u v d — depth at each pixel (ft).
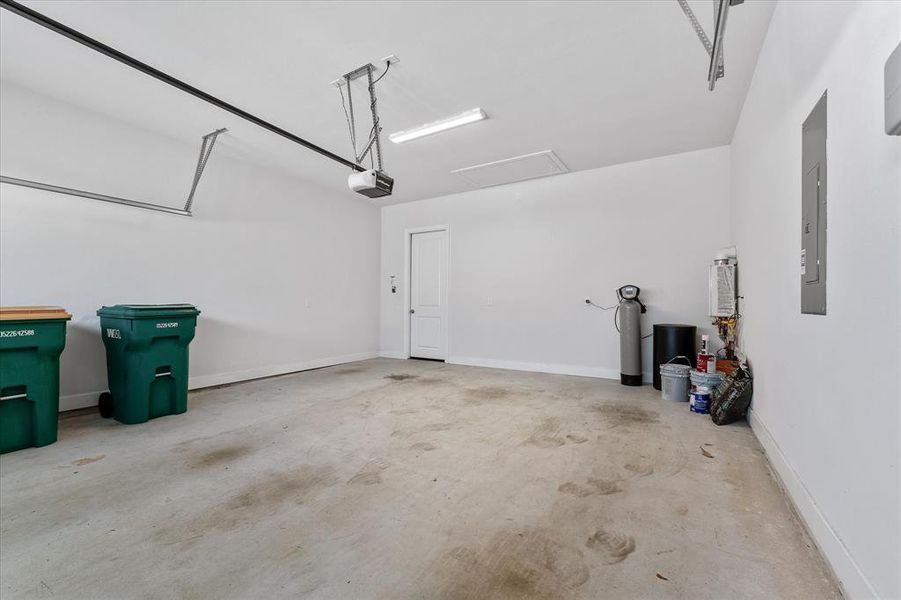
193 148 14.33
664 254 15.60
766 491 6.69
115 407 10.75
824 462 5.10
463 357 20.45
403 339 22.59
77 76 10.07
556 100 11.30
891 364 3.59
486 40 8.70
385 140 14.05
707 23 8.14
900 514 3.39
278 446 8.87
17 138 10.47
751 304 10.27
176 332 11.21
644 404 12.39
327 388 14.74
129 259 12.62
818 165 5.46
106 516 5.96
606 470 7.55
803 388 6.01
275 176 17.26
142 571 4.75
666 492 6.66
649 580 4.58
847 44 4.59
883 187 3.78
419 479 7.22
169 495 6.61
